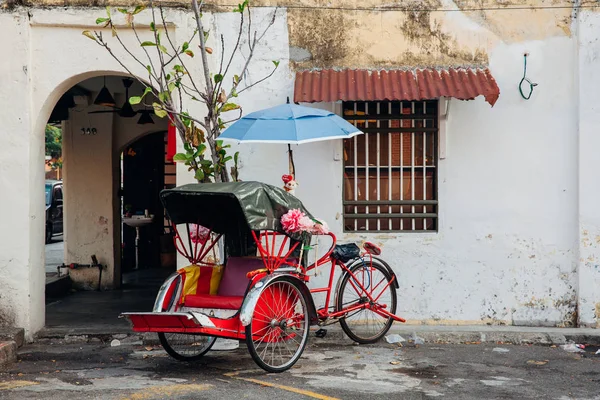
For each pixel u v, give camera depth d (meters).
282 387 6.46
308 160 9.12
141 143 15.70
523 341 8.51
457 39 9.05
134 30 8.27
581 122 8.88
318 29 9.10
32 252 8.90
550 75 8.99
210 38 9.05
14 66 8.80
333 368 7.25
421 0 9.07
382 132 9.20
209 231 7.70
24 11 8.80
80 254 13.24
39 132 9.02
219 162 8.12
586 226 8.90
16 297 8.78
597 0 8.84
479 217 9.07
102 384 6.60
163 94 7.93
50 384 6.62
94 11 8.86
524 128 9.02
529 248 9.05
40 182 9.12
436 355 7.87
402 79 8.77
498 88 8.62
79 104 13.00
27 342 8.76
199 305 7.27
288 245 8.83
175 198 7.22
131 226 15.57
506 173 9.05
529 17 9.00
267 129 7.63
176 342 7.65
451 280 9.08
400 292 9.08
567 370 7.22
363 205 9.20
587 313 8.91
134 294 12.54
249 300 6.78
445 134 9.05
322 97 8.52
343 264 8.18
